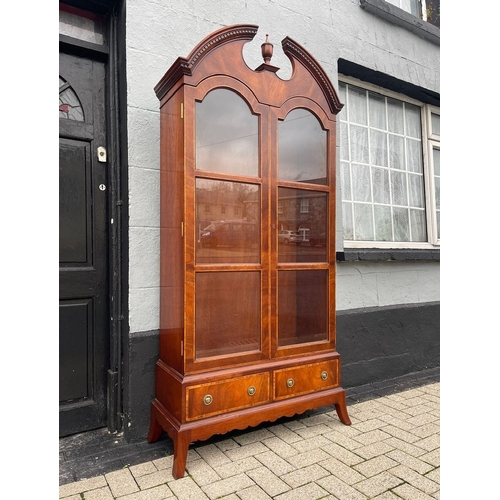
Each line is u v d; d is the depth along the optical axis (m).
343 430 2.38
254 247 2.19
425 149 3.99
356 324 3.15
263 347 2.17
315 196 2.43
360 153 3.53
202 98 1.99
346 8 3.29
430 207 3.94
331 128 2.47
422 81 3.76
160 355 2.28
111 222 2.35
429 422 2.49
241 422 2.02
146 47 2.32
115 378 2.32
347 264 3.16
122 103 2.31
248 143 2.16
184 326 1.95
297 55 2.33
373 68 3.41
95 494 1.73
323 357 2.38
